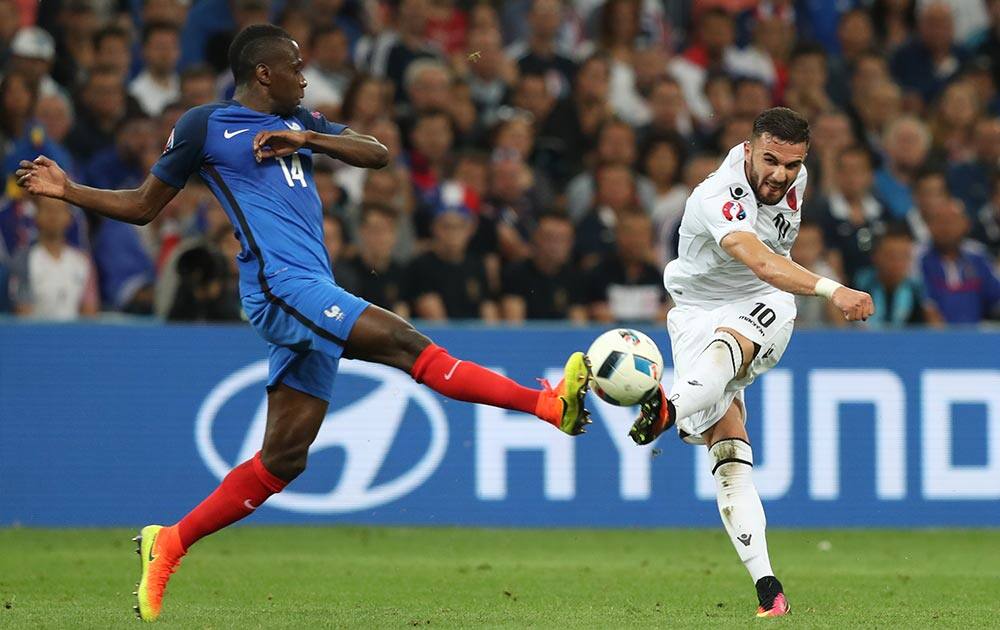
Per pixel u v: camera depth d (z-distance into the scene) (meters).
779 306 21.31
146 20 46.12
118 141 41.47
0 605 22.50
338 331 18.89
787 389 37.56
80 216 39.16
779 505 37.47
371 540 34.19
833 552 33.31
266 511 36.31
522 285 41.06
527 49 49.62
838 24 54.56
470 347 36.88
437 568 29.34
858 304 18.28
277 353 20.22
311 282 19.25
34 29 44.59
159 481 35.81
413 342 18.78
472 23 48.75
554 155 46.62
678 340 21.92
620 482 37.22
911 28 56.75
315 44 45.81
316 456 36.31
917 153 48.31
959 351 38.28
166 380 35.91
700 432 21.77
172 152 19.81
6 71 41.47
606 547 33.66
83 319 36.16
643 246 41.16
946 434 38.16
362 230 39.31
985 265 44.41
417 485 36.62
